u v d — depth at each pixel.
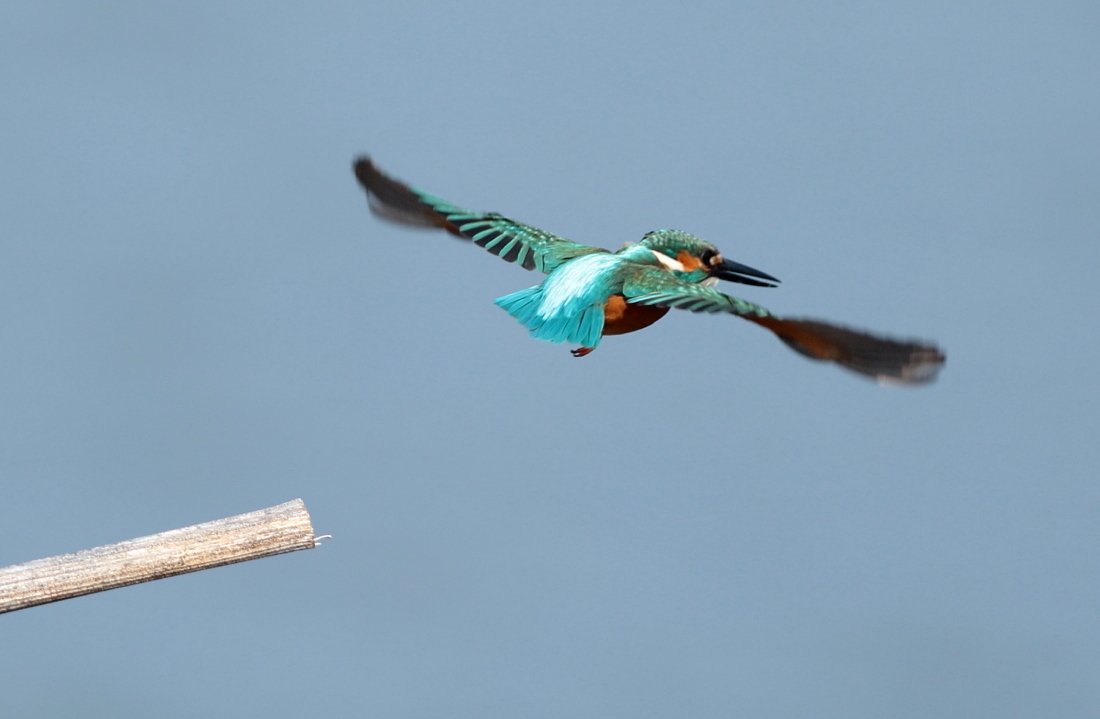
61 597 10.80
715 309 10.53
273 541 11.15
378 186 12.57
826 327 9.70
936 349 9.38
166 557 10.98
